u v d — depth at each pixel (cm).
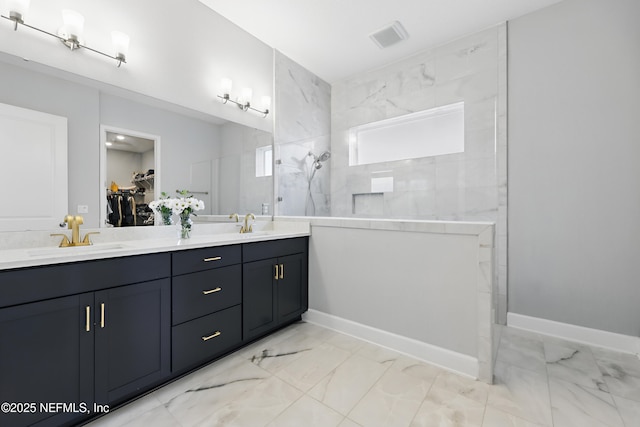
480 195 254
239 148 256
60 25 158
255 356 188
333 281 231
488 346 159
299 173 317
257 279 204
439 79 279
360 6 229
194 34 224
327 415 134
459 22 246
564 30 218
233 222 251
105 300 129
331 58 305
